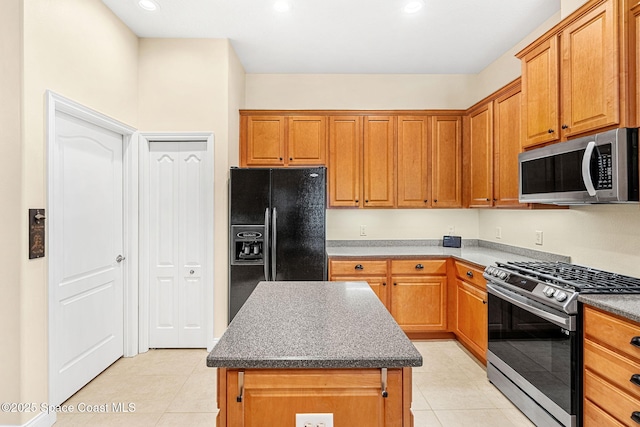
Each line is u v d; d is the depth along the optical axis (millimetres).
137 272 3020
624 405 1429
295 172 3070
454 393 2359
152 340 3115
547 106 2225
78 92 2252
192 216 3117
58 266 2178
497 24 2844
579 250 2416
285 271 3068
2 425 1806
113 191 2809
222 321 3064
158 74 3053
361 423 1057
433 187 3598
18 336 1809
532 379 2006
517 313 2156
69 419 2064
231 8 2617
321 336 1205
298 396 1054
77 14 2240
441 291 3250
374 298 1710
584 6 1884
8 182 1809
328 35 3033
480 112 3285
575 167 1910
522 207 2654
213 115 3062
